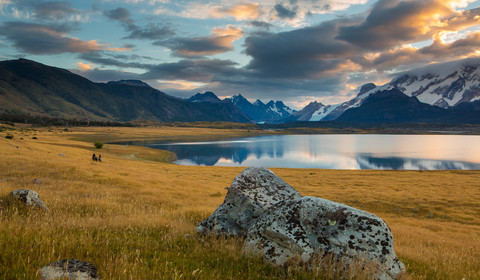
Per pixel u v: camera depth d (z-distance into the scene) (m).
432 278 6.64
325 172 78.81
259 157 137.75
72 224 7.70
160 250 6.18
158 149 147.62
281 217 6.46
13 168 26.59
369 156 142.62
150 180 35.22
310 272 5.54
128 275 4.18
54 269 3.88
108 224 8.46
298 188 50.78
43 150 59.50
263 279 5.11
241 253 6.50
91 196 16.50
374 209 36.38
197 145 186.62
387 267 5.57
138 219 9.72
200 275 4.74
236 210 8.70
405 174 75.06
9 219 7.35
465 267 8.58
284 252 6.00
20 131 179.75
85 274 3.91
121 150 116.50
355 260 5.56
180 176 55.16
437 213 34.59
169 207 16.02
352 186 54.41
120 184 26.31
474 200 41.56
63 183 21.47
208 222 8.65
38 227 6.61
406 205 38.56
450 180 63.75
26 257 4.36
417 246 12.73
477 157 135.12
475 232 24.31
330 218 6.21
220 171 71.31
